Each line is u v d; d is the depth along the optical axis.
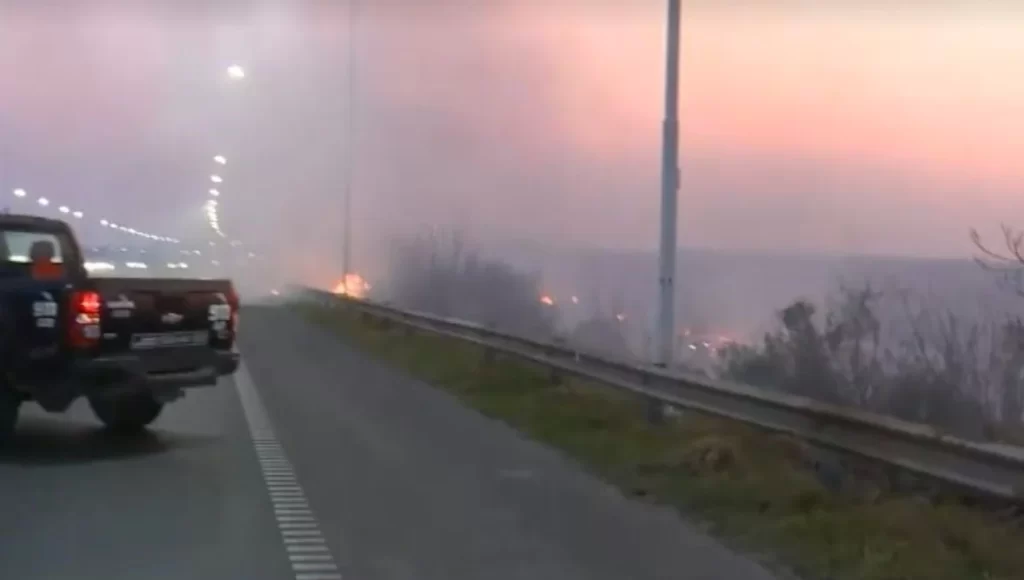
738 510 9.12
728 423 11.87
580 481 10.55
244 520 8.64
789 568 7.57
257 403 15.75
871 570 7.31
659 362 13.61
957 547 7.65
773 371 14.30
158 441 12.48
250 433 13.09
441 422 14.29
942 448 7.91
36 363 11.41
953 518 7.99
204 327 12.67
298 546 7.86
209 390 17.12
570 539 8.28
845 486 9.31
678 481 10.10
